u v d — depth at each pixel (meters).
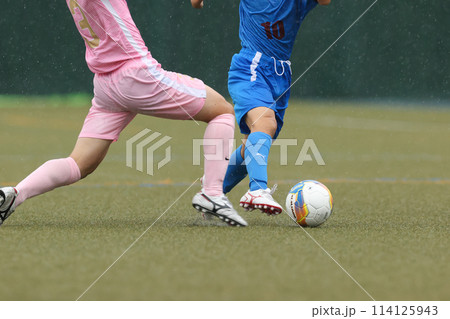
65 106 69.19
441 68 77.88
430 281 9.02
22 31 67.56
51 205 17.56
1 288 8.52
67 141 40.69
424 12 77.19
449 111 72.12
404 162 32.44
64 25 68.00
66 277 9.05
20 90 69.56
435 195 20.69
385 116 65.56
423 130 53.12
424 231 13.38
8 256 10.31
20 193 13.09
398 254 10.79
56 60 69.06
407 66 78.25
